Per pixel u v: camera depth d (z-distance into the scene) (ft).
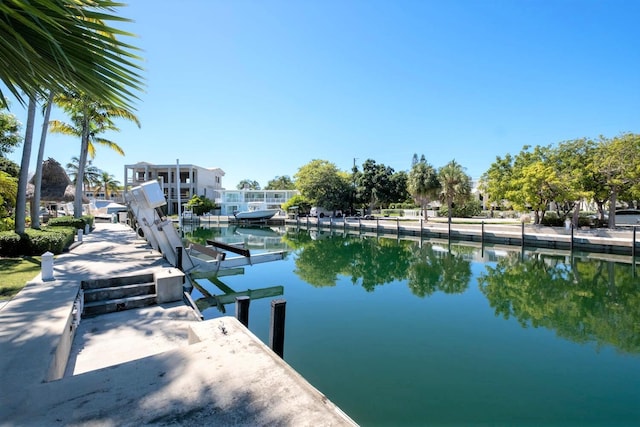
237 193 155.74
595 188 63.10
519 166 76.23
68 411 5.99
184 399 6.27
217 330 9.66
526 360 18.17
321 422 5.61
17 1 4.42
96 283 21.03
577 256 53.67
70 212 114.01
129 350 14.60
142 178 146.92
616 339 21.22
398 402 14.16
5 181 36.60
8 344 10.65
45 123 40.96
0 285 20.15
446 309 27.55
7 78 6.16
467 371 16.93
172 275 21.71
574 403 14.16
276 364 7.65
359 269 45.24
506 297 31.37
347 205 134.00
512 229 67.67
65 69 5.89
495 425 12.71
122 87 6.35
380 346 19.93
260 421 5.61
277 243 74.59
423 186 100.53
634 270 43.55
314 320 24.62
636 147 57.41
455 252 60.75
